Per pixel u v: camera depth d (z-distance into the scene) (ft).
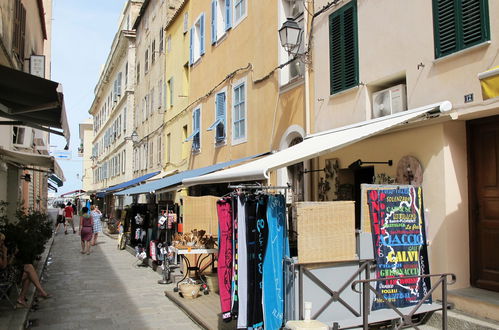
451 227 19.61
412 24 21.74
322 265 17.22
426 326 18.79
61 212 99.09
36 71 46.19
